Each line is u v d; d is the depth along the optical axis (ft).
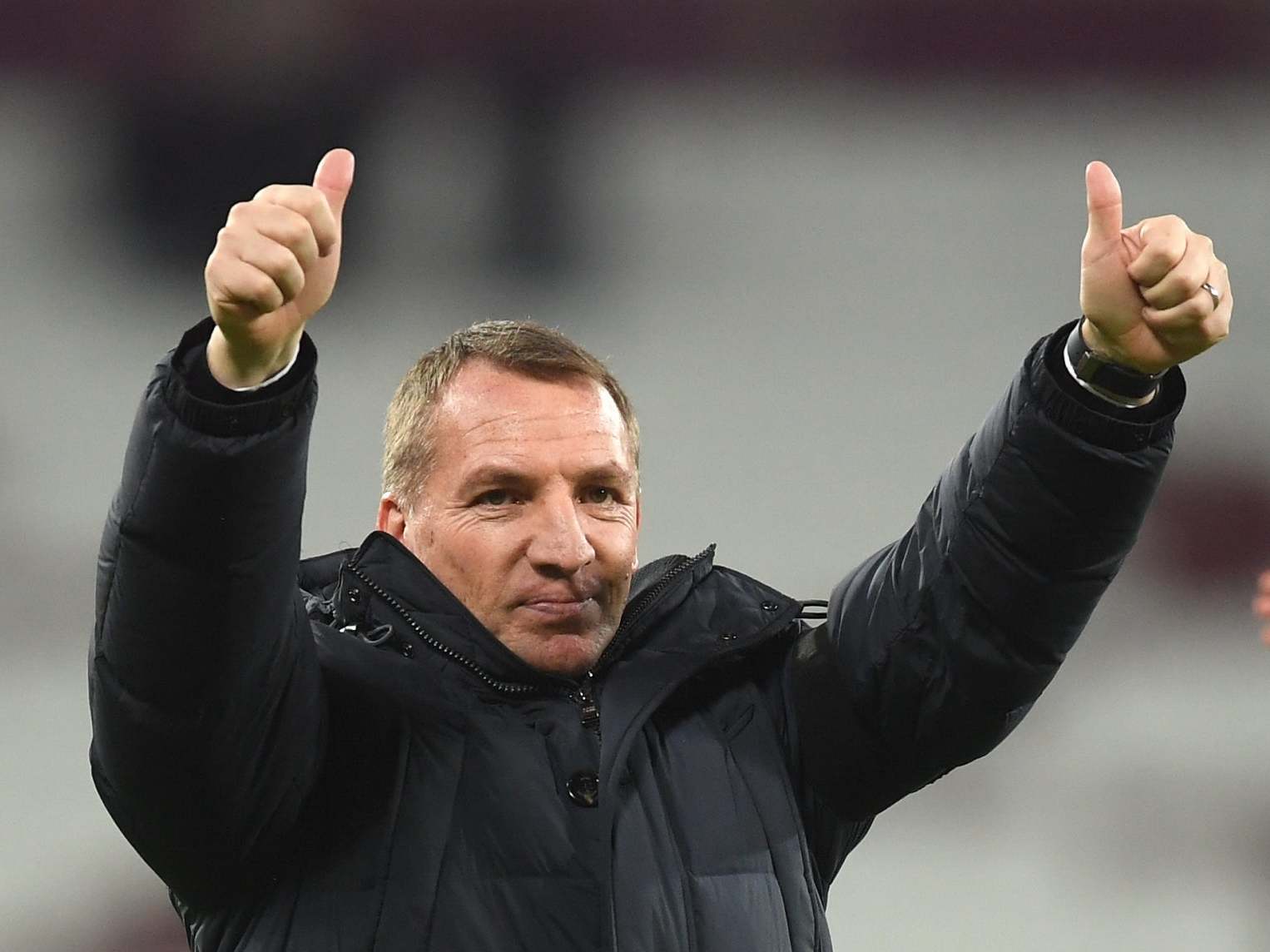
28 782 69.26
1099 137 90.74
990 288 89.66
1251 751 68.74
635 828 23.03
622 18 90.02
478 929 22.07
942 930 64.90
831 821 25.38
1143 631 71.87
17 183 86.58
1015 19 90.84
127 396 85.25
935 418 87.71
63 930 66.23
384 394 85.05
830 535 84.07
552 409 23.90
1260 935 64.49
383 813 22.66
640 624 24.97
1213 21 89.76
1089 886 65.51
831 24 91.30
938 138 90.74
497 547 23.68
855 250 90.43
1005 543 22.79
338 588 25.08
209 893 22.63
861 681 24.32
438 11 88.53
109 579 20.31
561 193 89.45
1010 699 23.73
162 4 87.20
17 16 86.69
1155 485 22.40
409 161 88.33
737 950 22.90
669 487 84.79
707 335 88.28
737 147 90.58
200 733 20.72
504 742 23.24
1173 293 20.76
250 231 18.76
